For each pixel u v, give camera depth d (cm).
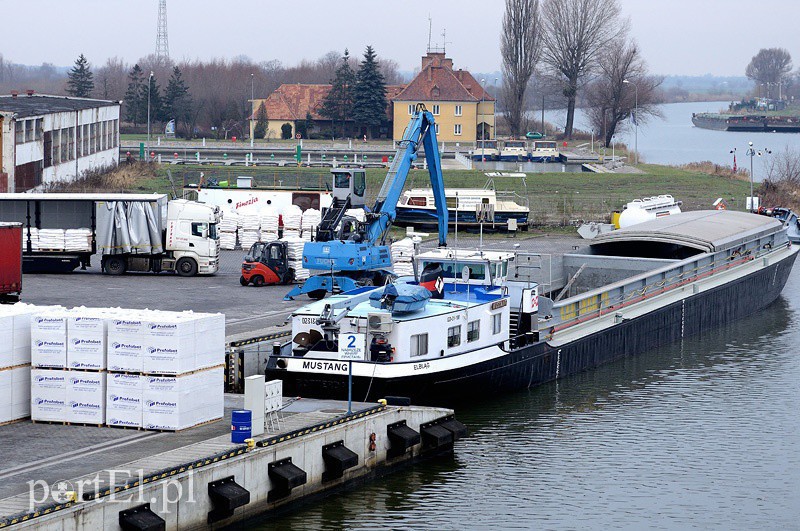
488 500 8031
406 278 11544
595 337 12262
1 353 8012
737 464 9000
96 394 7988
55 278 15650
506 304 10869
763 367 12438
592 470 8775
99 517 6200
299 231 19188
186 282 15588
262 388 7456
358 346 9444
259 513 7288
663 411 10519
